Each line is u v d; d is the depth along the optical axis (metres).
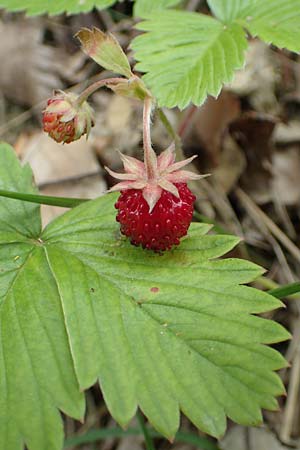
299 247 0.22
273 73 0.24
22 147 0.23
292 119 0.24
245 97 0.24
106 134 0.23
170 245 0.14
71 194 0.22
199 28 0.17
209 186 0.22
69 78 0.25
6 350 0.14
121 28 0.25
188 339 0.14
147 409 0.13
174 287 0.14
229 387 0.13
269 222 0.22
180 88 0.16
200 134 0.22
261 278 0.19
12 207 0.16
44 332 0.14
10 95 0.24
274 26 0.17
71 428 0.20
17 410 0.13
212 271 0.14
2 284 0.14
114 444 0.20
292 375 0.20
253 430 0.19
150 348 0.14
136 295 0.14
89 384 0.13
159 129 0.23
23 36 0.25
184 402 0.13
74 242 0.15
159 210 0.14
